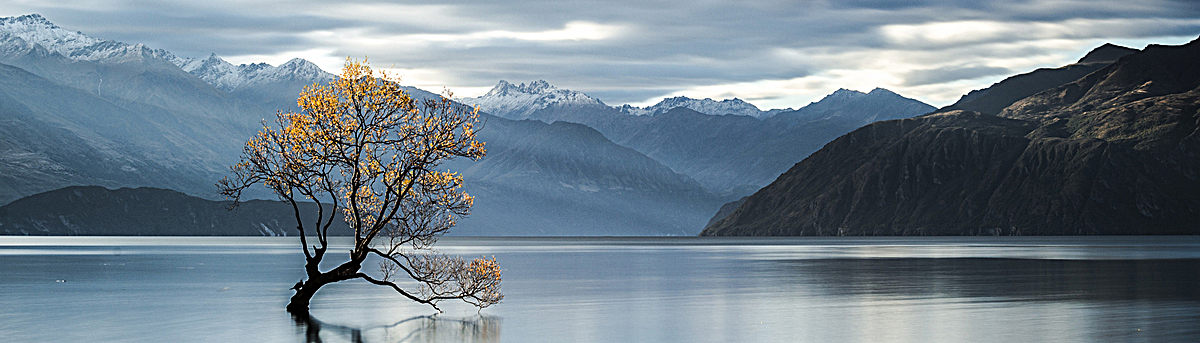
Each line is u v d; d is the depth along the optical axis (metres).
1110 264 94.69
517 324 42.97
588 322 43.53
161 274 81.81
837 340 37.28
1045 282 67.12
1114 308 47.62
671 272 85.38
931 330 39.84
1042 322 42.12
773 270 87.88
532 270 89.88
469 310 48.81
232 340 37.97
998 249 154.75
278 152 41.66
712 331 40.25
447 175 42.56
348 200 43.47
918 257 119.56
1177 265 91.50
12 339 38.19
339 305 51.25
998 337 37.53
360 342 37.62
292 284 68.75
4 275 80.25
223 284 68.94
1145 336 37.16
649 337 38.62
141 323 43.41
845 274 80.06
